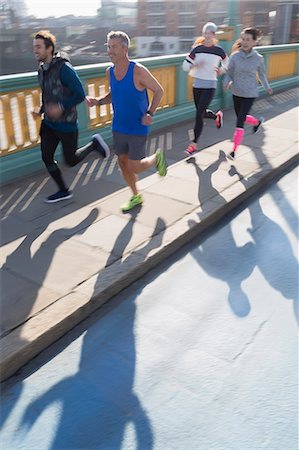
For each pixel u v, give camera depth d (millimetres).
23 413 2271
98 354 2668
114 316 3000
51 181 4938
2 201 4418
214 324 2926
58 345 2738
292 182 5336
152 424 2211
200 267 3584
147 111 3652
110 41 3412
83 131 5711
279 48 10367
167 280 3402
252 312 3043
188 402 2334
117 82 3594
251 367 2566
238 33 8336
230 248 3875
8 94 4668
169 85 7129
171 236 3787
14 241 3682
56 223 3996
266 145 6359
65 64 3830
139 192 4684
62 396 2375
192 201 4488
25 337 2613
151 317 2994
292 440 2119
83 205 4352
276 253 3803
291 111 8656
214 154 5938
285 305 3117
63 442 2121
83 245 3631
